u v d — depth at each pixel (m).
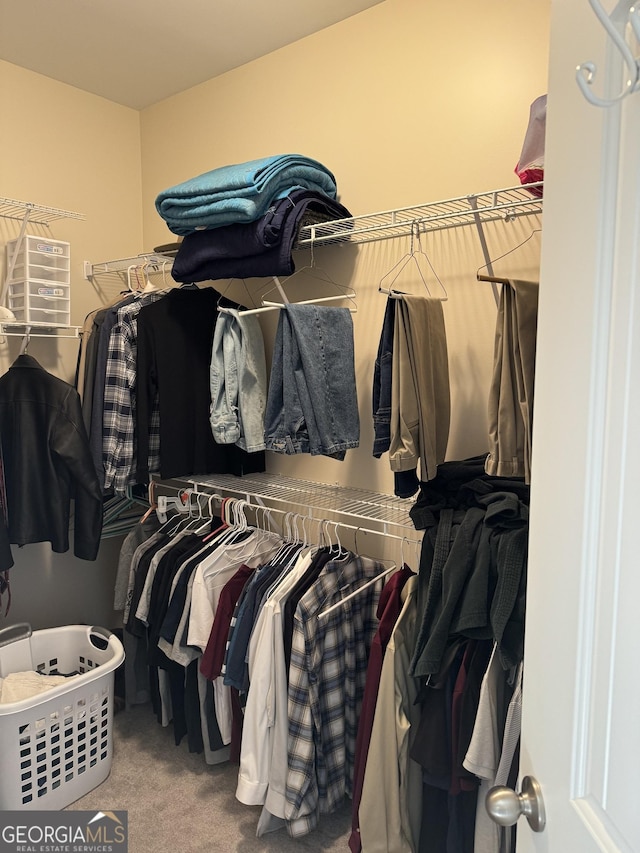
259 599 1.93
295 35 2.26
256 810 2.02
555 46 0.72
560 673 0.70
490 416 1.42
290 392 1.86
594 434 0.62
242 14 2.12
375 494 2.17
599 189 0.61
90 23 2.17
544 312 0.74
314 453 1.86
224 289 2.62
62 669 2.43
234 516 2.28
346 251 2.21
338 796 1.89
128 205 2.88
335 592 1.89
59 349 2.66
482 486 1.57
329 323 1.92
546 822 0.73
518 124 1.79
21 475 2.32
